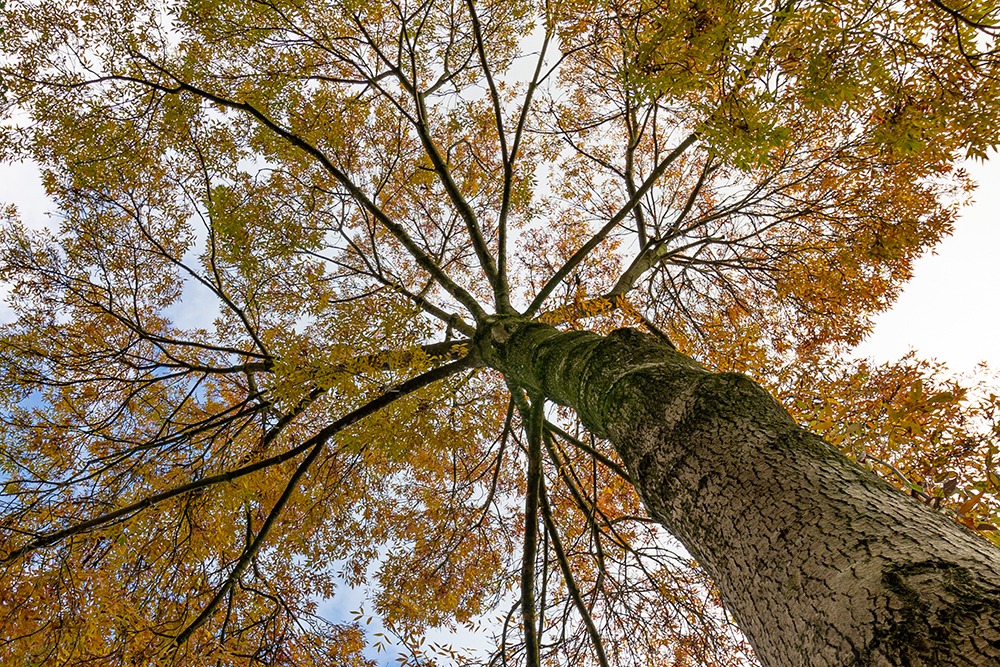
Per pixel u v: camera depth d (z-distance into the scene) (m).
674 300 7.09
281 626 5.41
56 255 5.49
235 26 4.88
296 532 5.90
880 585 1.15
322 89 5.82
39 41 4.86
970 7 2.58
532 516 4.88
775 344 6.21
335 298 4.59
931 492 2.46
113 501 4.98
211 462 5.18
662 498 1.93
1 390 5.00
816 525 1.39
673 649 5.65
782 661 1.30
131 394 5.53
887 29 2.73
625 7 3.63
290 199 5.29
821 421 3.06
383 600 5.71
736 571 1.54
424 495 6.62
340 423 4.72
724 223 6.94
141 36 5.04
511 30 5.76
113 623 4.43
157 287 6.23
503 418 6.90
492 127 6.79
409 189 6.73
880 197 5.15
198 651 5.03
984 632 0.97
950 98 2.94
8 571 4.43
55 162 5.25
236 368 5.44
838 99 2.87
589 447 5.73
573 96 6.92
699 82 2.74
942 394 2.77
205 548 5.20
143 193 5.56
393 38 5.89
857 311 5.92
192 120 5.32
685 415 2.00
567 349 3.33
